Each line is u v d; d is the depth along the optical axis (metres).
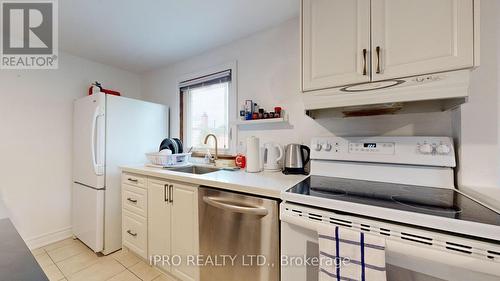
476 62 0.86
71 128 2.34
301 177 1.39
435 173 1.10
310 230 0.89
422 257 0.66
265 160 1.73
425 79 0.95
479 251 0.61
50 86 2.20
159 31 1.88
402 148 1.18
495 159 0.99
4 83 1.94
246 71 1.99
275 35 1.81
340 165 1.35
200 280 1.37
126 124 2.16
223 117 2.25
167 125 2.61
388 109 1.31
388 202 0.83
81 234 2.14
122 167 1.93
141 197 1.76
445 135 1.21
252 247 1.14
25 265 0.49
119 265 1.81
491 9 0.98
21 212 2.02
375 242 0.72
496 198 0.79
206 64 2.30
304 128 1.68
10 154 1.97
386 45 1.02
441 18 0.91
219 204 1.20
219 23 1.77
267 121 1.72
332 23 1.17
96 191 1.94
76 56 2.38
